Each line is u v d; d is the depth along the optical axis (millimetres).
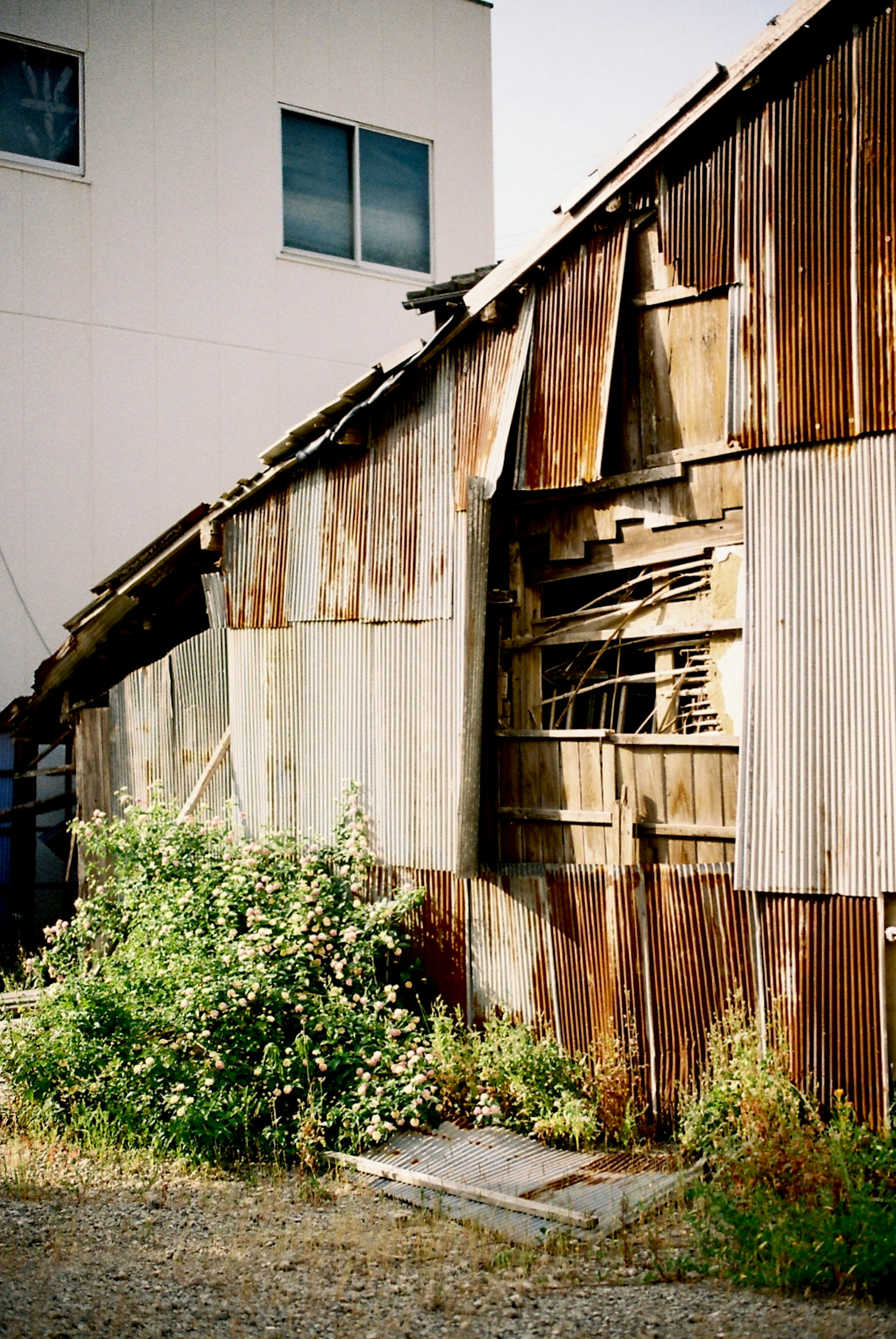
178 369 12742
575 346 7129
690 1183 5758
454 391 7742
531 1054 6980
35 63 12195
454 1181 6156
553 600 7641
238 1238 5578
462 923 7734
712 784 6645
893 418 5926
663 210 6832
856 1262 4699
